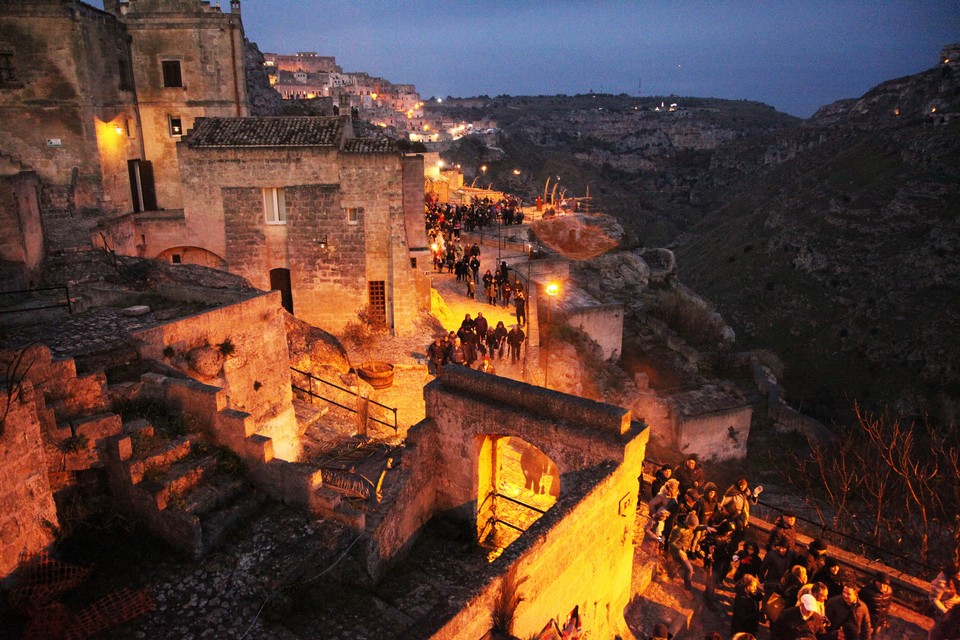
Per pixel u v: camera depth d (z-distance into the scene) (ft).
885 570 45.29
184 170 94.73
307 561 37.88
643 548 49.55
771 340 317.63
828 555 46.93
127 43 115.65
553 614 35.91
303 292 97.86
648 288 160.66
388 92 644.27
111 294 62.18
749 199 493.36
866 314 294.46
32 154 100.27
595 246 170.91
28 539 34.01
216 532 38.45
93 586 35.22
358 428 68.13
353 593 38.78
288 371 62.03
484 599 29.07
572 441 41.86
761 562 42.11
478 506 48.37
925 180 317.83
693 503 46.11
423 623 26.84
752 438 121.70
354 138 98.58
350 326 97.81
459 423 47.09
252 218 96.17
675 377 128.16
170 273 79.66
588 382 103.60
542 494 56.85
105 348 47.32
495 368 88.53
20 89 98.07
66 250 87.76
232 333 55.11
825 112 648.38
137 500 38.63
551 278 126.21
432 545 47.83
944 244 287.69
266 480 42.42
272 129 97.50
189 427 42.91
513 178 557.74
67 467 37.68
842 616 35.42
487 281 111.24
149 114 120.16
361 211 94.94
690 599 45.06
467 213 165.07
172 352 49.75
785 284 339.98
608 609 42.34
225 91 122.11
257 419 57.52
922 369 261.85
